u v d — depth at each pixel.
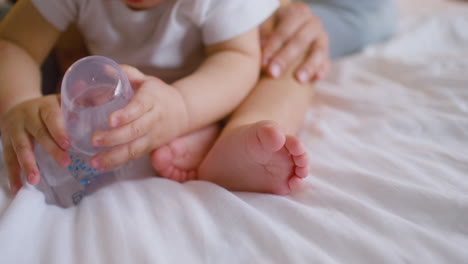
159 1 0.65
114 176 0.53
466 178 0.50
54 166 0.49
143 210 0.45
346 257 0.37
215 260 0.37
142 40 0.73
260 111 0.61
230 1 0.67
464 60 0.89
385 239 0.39
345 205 0.44
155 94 0.50
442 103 0.71
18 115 0.51
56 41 0.77
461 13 1.30
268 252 0.38
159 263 0.35
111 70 0.46
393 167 0.52
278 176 0.47
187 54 0.76
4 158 0.51
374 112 0.72
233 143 0.48
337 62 1.00
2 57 0.62
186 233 0.41
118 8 0.70
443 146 0.59
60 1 0.68
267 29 0.81
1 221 0.40
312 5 1.13
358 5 1.10
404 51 1.08
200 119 0.58
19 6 0.68
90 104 0.45
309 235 0.40
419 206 0.44
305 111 0.69
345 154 0.57
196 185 0.50
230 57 0.67
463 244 0.39
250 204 0.46
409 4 1.50
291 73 0.73
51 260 0.37
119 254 0.37
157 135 0.52
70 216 0.46
